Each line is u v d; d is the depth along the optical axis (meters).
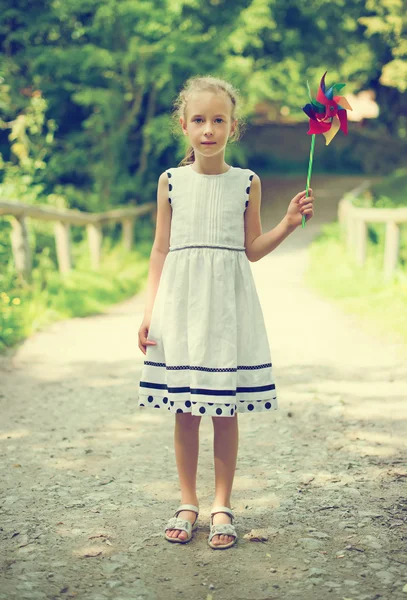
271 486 3.23
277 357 5.62
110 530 2.83
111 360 5.63
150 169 16.55
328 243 13.39
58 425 4.12
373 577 2.44
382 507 2.98
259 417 4.23
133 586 2.42
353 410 4.28
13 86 14.02
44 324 6.80
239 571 2.51
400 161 28.70
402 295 7.45
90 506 3.05
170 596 2.36
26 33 14.10
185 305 2.69
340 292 8.46
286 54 16.62
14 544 2.71
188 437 2.84
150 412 4.39
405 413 4.19
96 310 7.77
